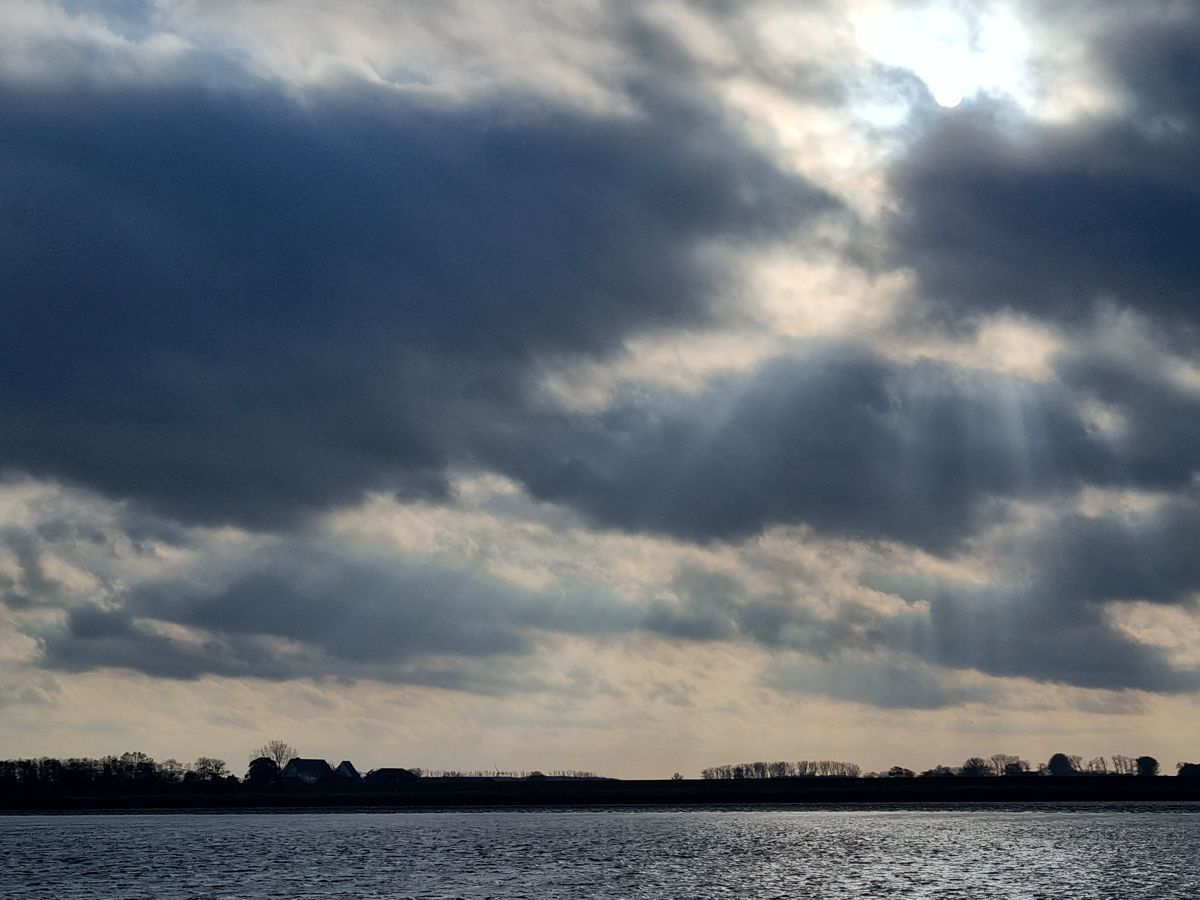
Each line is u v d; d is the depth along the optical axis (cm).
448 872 14912
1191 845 18050
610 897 12512
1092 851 17125
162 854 17900
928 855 16725
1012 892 12700
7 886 13838
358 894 12875
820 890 12975
